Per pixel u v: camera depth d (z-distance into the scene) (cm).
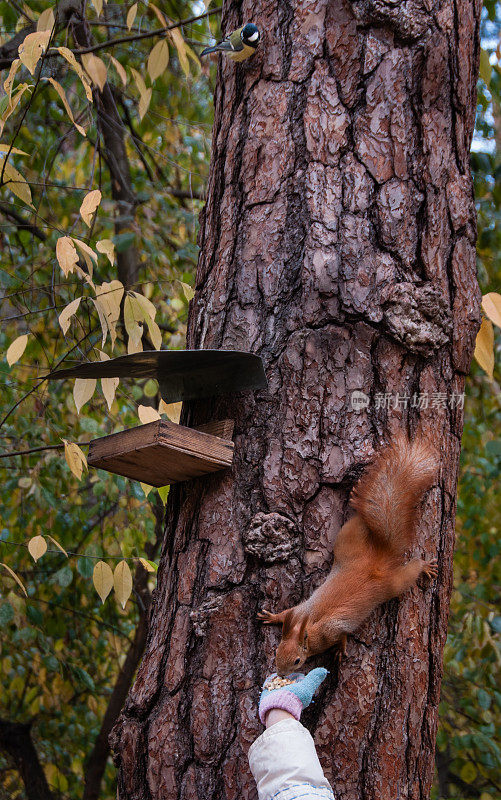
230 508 227
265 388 230
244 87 258
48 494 491
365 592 213
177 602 229
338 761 205
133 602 661
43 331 555
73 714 682
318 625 209
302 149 241
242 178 249
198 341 250
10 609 481
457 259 241
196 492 238
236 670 215
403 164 238
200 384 240
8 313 570
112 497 549
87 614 647
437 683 224
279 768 187
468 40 255
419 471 222
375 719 210
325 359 227
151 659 229
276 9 254
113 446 228
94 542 600
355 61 244
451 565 235
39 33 295
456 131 248
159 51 365
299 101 245
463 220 244
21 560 570
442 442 233
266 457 226
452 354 238
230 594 221
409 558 224
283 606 217
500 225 559
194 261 600
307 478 222
